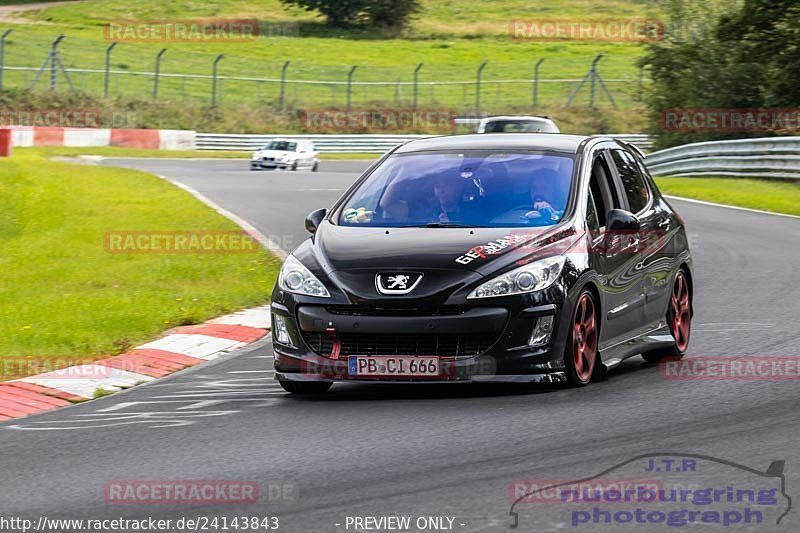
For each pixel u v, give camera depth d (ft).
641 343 96.94
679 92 467.11
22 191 246.47
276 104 611.47
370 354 82.99
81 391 94.53
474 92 653.30
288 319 85.51
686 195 313.12
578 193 91.45
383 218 92.22
